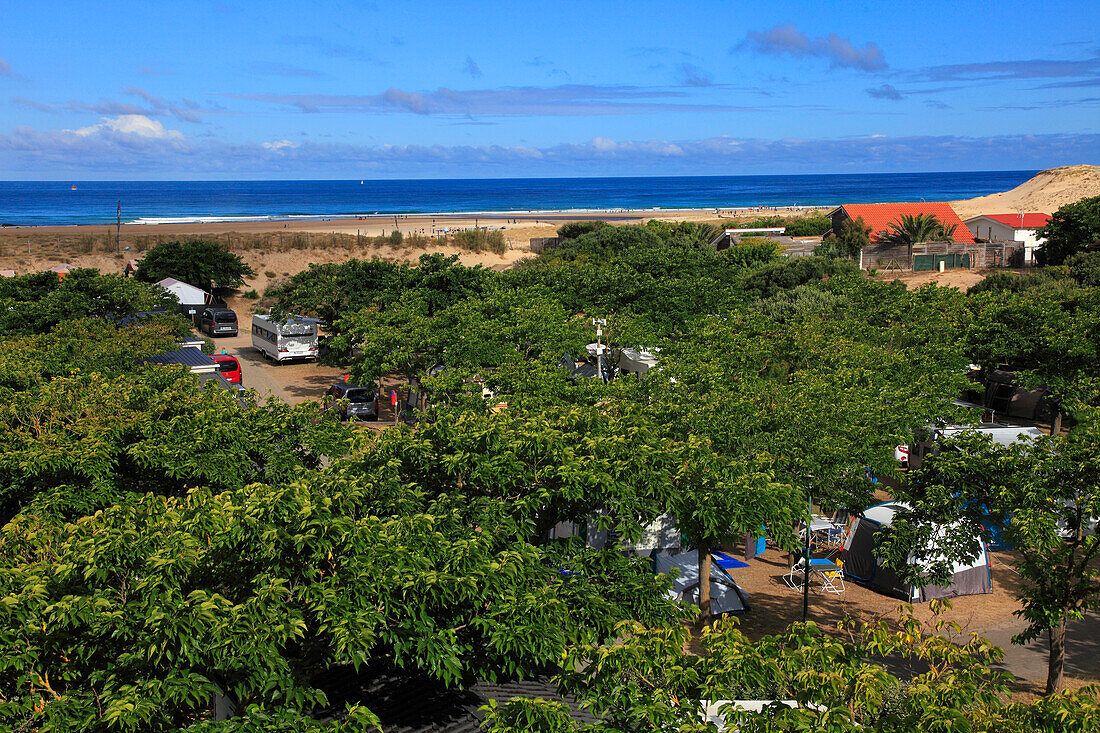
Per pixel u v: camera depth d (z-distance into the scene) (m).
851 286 41.22
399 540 9.66
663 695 7.38
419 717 10.77
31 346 27.06
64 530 11.31
